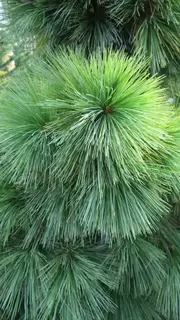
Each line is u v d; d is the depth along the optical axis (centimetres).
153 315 48
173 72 45
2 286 44
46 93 36
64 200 40
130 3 40
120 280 45
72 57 37
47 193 40
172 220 50
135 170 34
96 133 32
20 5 43
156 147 35
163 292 47
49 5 42
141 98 33
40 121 36
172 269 47
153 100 33
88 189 37
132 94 33
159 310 48
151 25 41
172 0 39
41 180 39
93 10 43
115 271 44
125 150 33
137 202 37
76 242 46
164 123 36
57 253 45
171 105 43
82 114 33
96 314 42
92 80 33
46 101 34
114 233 38
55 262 44
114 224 36
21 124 36
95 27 43
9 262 44
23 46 48
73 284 42
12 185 43
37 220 43
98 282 44
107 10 42
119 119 32
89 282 42
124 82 33
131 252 44
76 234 41
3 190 43
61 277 43
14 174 37
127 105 33
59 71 37
